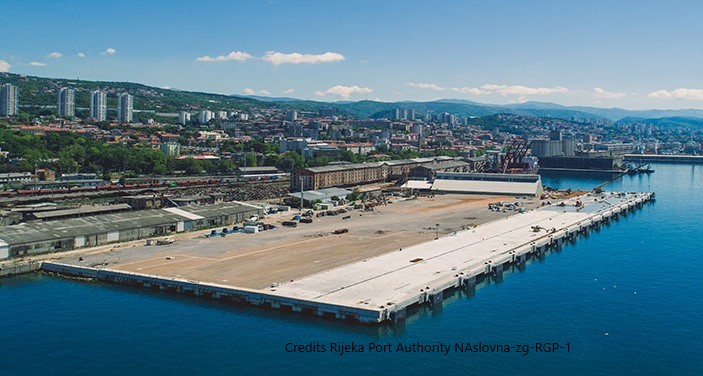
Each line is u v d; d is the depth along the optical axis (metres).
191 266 168.12
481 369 111.06
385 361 113.19
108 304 142.00
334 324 130.25
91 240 193.25
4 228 185.88
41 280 160.00
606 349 120.75
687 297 153.88
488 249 195.12
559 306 145.75
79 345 119.00
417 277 157.50
